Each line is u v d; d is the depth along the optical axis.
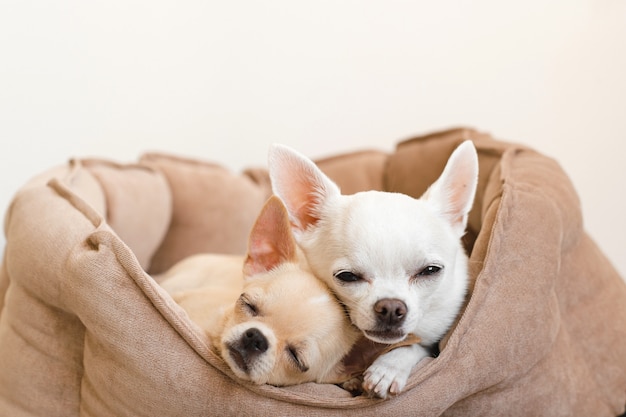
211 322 1.44
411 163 2.36
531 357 1.45
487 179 1.92
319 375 1.32
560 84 2.88
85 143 2.66
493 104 2.95
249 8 2.89
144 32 2.72
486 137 2.25
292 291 1.33
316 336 1.28
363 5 2.94
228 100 2.94
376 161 2.56
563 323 1.68
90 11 2.58
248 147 3.01
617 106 2.85
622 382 1.70
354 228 1.35
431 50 2.95
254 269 1.44
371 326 1.29
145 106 2.78
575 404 1.57
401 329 1.29
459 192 1.50
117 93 2.71
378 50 2.97
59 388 1.44
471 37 2.92
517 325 1.42
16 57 2.44
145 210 2.28
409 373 1.31
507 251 1.47
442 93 2.98
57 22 2.51
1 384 1.52
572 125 2.90
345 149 3.05
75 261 1.28
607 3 2.80
